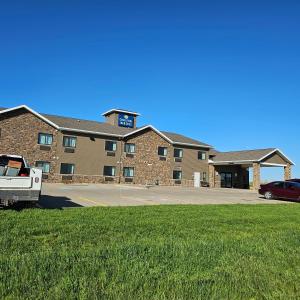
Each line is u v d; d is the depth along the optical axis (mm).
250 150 45469
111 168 39438
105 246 7066
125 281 4914
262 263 6250
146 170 41781
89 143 38219
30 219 10008
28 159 34531
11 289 4430
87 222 9992
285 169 43469
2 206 12750
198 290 4750
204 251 6840
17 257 5832
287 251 7391
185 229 9867
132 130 42281
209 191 33000
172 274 5348
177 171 44219
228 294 4730
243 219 12555
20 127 34312
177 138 46250
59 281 4754
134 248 6742
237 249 7234
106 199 19109
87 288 4555
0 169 13492
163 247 6941
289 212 15984
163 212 13422
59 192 22125
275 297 4785
